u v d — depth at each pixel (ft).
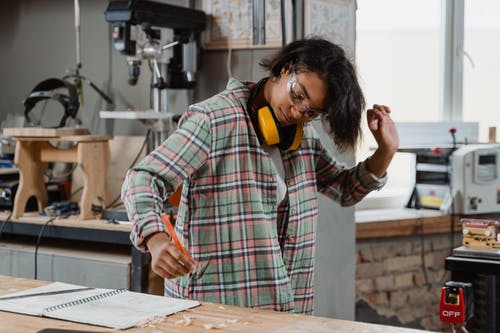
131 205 5.86
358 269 13.85
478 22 15.62
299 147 6.96
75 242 12.62
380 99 15.06
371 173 7.25
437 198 14.69
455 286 7.64
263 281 6.66
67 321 5.55
